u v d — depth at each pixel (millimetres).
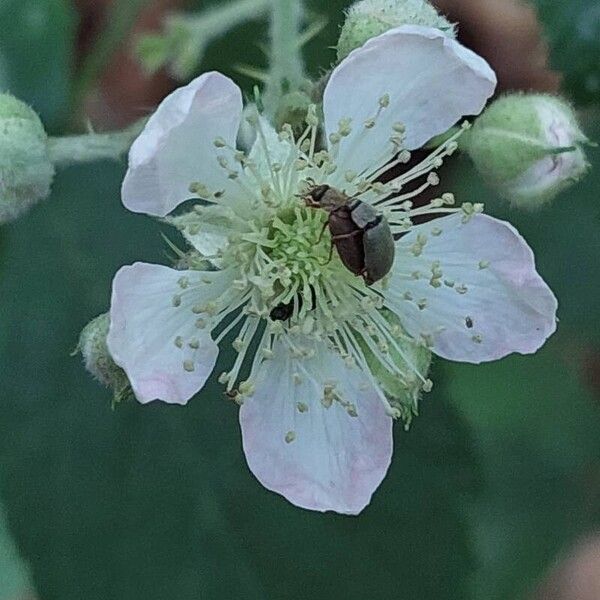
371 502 111
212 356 94
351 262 90
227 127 93
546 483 142
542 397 142
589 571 154
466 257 96
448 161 126
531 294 94
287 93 101
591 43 108
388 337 97
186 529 110
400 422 111
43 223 116
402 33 91
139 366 91
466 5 147
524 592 140
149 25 149
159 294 93
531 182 98
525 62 146
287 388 97
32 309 114
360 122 96
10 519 110
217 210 96
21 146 101
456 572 110
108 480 111
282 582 110
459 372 142
